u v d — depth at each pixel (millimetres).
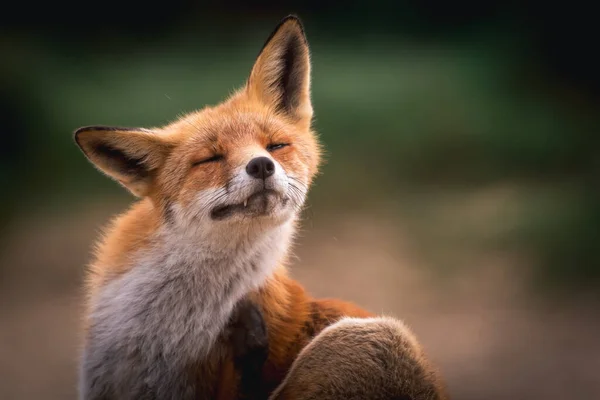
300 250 15922
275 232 5633
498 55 23484
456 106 21156
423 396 5273
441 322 12266
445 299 13172
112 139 5633
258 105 6004
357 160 19781
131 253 5621
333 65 24016
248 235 5457
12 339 12055
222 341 5547
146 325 5465
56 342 11953
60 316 12953
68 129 20219
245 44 25469
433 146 20078
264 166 5289
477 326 12055
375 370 5262
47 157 19656
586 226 14203
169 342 5461
